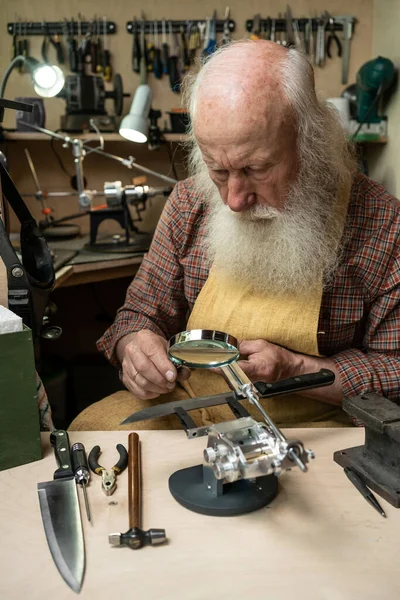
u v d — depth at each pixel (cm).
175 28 291
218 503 84
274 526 82
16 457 96
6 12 288
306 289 136
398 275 138
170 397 149
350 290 141
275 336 139
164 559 75
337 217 136
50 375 262
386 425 89
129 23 289
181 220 154
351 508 86
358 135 267
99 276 239
